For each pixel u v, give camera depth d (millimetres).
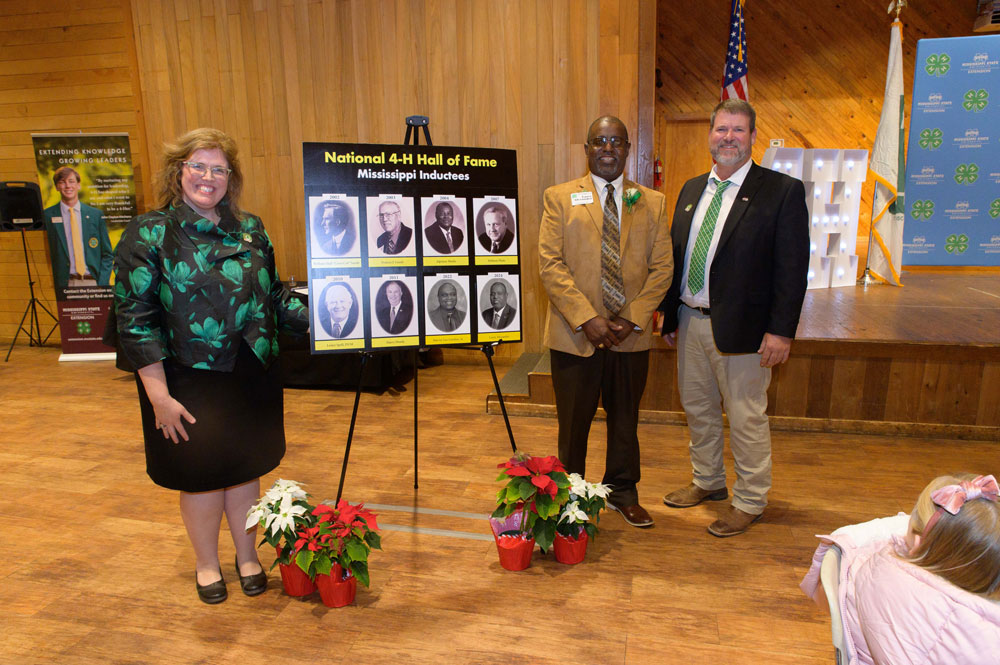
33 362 5312
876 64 7883
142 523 2572
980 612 916
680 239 2479
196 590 2096
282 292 2146
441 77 4676
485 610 1970
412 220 2309
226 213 1888
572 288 2240
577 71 4465
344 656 1772
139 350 1724
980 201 6188
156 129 5227
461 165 2373
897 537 1127
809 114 8156
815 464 3051
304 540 1953
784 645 1802
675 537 2395
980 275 6621
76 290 5277
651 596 2035
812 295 5418
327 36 4777
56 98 5457
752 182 2268
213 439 1854
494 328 2426
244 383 1899
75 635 1884
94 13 5203
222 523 2578
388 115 4805
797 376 3496
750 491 2404
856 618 1130
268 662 1757
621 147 2230
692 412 2594
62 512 2672
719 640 1823
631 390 2393
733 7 4516
